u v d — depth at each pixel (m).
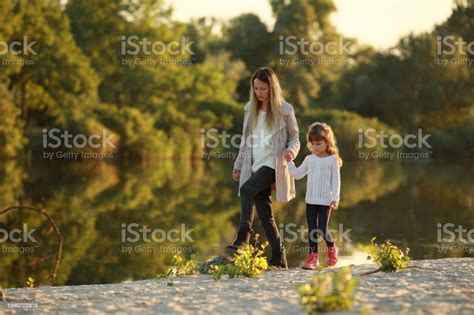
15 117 54.31
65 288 8.67
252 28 85.81
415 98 72.75
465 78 71.75
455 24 74.06
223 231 20.77
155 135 62.31
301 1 80.62
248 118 10.31
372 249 9.73
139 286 8.73
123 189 35.19
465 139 64.88
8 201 28.53
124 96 71.88
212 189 36.03
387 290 7.69
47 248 17.41
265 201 10.37
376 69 75.31
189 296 7.78
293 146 10.05
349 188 35.78
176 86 72.12
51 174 44.25
